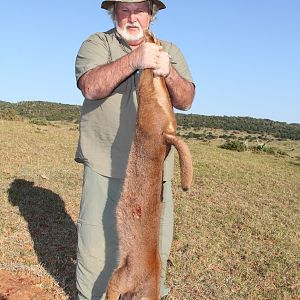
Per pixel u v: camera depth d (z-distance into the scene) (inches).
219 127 3430.1
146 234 133.6
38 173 513.0
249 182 617.6
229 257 302.0
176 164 654.5
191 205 435.5
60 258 269.4
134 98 173.2
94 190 178.4
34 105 2854.3
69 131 1157.1
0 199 378.6
